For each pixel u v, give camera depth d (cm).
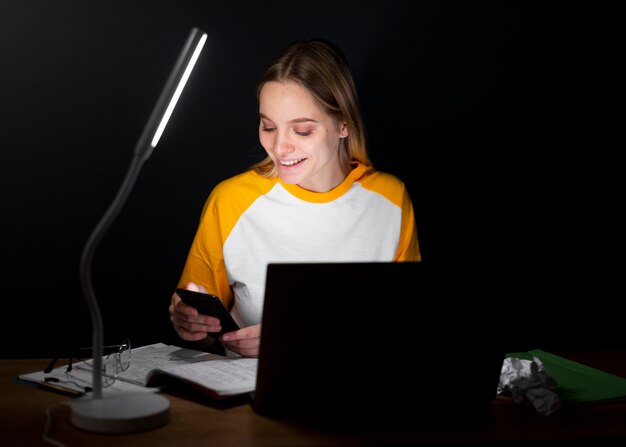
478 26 231
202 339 167
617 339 247
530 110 237
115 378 142
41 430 117
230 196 204
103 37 218
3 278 223
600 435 121
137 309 231
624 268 246
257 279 202
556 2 233
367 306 121
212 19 222
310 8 226
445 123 235
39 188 221
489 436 120
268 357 120
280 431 119
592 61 236
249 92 227
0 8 213
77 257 226
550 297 245
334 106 191
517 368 146
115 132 223
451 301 125
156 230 229
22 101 217
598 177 241
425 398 128
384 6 228
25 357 226
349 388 126
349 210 204
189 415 125
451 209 238
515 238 241
